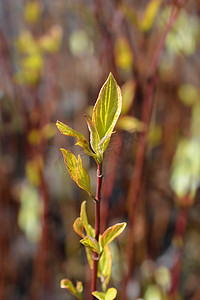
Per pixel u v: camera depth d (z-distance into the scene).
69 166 0.25
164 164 0.79
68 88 0.76
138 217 0.69
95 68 0.69
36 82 0.64
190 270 0.84
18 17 0.82
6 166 0.79
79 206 0.79
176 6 0.49
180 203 0.65
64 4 0.73
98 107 0.23
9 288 0.79
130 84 0.53
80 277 0.74
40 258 0.70
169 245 0.85
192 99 0.66
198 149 0.61
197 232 0.82
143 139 0.49
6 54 0.70
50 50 0.60
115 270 0.56
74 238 0.78
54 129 0.59
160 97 0.77
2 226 0.75
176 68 0.75
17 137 0.82
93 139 0.24
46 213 0.64
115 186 0.74
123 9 0.51
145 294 0.64
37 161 0.62
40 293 0.75
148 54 0.63
